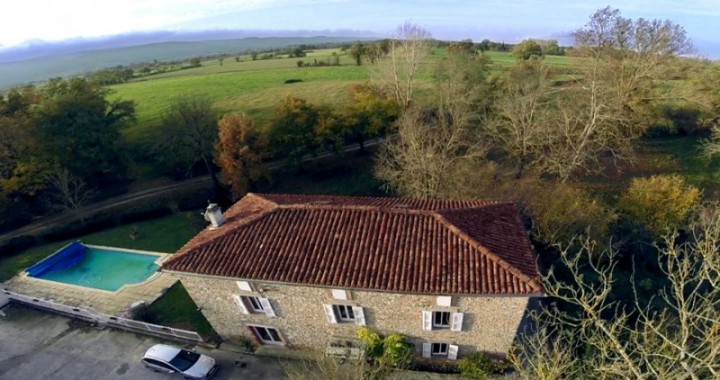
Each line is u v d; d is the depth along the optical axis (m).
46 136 43.47
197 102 53.06
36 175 42.59
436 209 22.00
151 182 51.19
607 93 39.84
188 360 23.02
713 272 23.77
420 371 22.16
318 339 23.11
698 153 44.34
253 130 43.97
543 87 42.47
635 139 47.28
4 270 34.97
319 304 20.98
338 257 19.75
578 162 39.50
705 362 11.97
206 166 52.47
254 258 20.38
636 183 30.45
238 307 22.52
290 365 23.14
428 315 19.89
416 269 18.66
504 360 21.72
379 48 71.56
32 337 26.91
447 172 34.91
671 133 48.94
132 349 25.34
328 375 18.64
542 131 38.88
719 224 16.33
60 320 28.27
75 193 43.28
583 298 15.88
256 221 22.23
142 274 33.91
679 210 27.59
